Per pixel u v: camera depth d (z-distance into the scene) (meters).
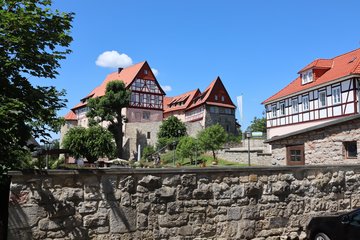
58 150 15.51
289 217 9.02
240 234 8.42
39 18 7.40
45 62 7.75
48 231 6.78
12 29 7.20
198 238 8.02
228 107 79.25
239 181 8.55
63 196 6.94
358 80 32.69
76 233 7.00
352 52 37.81
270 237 8.75
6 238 6.87
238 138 65.31
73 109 90.31
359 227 7.11
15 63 7.11
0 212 7.06
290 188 9.09
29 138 7.75
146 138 70.12
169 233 7.77
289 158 16.84
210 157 48.47
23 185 6.64
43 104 7.80
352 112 32.62
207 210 8.16
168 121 66.88
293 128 41.16
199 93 86.75
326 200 9.52
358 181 9.98
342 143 13.95
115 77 79.75
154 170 7.73
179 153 48.75
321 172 9.52
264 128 103.88
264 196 8.80
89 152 49.22
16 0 7.49
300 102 39.94
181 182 7.96
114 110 62.25
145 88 73.75
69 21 7.89
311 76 39.12
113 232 7.29
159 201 7.74
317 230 8.02
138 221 7.52
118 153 61.47
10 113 6.77
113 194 7.36
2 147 7.21
